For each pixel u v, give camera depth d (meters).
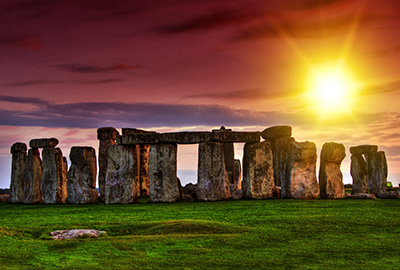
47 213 35.53
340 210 32.78
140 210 35.12
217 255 21.55
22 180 47.34
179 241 23.62
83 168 43.09
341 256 21.36
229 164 49.56
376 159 47.56
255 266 20.06
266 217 30.00
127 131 48.66
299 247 22.83
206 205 36.75
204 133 41.25
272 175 41.50
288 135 45.25
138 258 21.06
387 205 35.31
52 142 44.84
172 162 41.47
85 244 23.16
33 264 20.03
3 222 30.48
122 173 41.81
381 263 20.28
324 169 41.59
